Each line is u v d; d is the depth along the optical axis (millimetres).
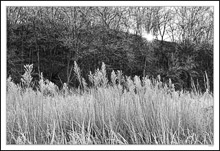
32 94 3600
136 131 3279
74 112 3512
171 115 3408
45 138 3316
